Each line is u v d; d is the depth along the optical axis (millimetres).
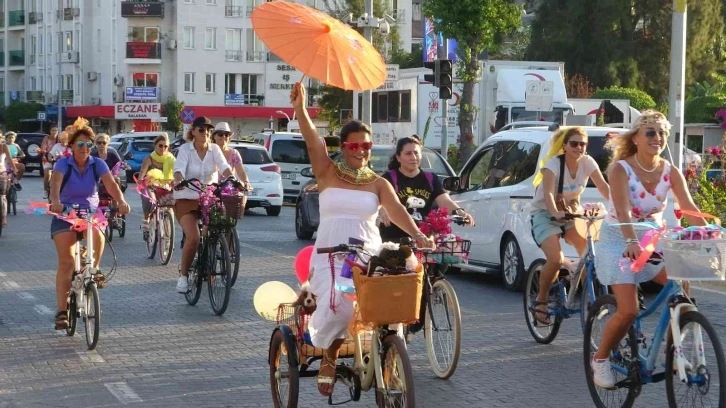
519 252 18859
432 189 12578
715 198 23891
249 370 12562
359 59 8875
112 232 28750
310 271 9469
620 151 10047
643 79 83312
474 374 12391
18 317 16234
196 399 11094
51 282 20172
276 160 45125
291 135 45594
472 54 44219
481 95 50000
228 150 19094
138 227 32344
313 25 8828
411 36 112938
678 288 9445
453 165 48781
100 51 113062
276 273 21656
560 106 49219
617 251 9766
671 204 17516
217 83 109000
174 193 17312
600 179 13742
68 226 14188
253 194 38906
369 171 9539
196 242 17094
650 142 9750
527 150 19219
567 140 13672
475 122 50062
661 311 9641
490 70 49906
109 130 113625
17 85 129875
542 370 12602
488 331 15188
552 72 50000
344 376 9539
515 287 19141
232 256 16859
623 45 82000
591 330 10609
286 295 10312
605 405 10438
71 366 12773
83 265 14523
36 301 17828
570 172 13727
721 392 8688
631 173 9859
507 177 19594
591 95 77250
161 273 21703
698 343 9062
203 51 108438
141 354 13508
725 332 14719
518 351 13742
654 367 9719
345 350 9555
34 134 66938
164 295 18672
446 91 37719
